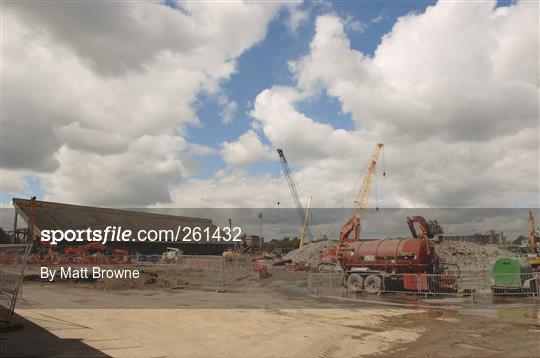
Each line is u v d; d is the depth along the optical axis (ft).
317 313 60.49
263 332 47.03
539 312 60.90
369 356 37.60
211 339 43.11
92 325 47.83
